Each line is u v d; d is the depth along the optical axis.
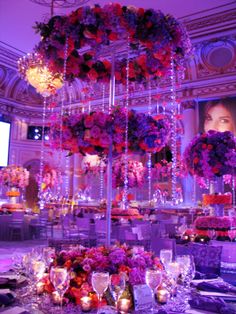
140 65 2.71
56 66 2.73
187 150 5.43
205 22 11.36
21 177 11.91
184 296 1.81
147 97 14.25
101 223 7.22
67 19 2.38
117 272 1.78
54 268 1.64
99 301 1.58
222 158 5.01
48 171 14.95
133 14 2.28
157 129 2.43
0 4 10.23
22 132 17.55
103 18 2.28
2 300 1.61
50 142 2.57
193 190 13.36
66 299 1.67
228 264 3.62
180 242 4.33
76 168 16.58
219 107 13.55
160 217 9.65
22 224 10.58
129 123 2.34
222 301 1.66
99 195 15.81
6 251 8.21
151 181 14.24
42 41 2.55
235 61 12.99
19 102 17.27
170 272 1.84
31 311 1.56
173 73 2.82
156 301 1.71
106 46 2.62
